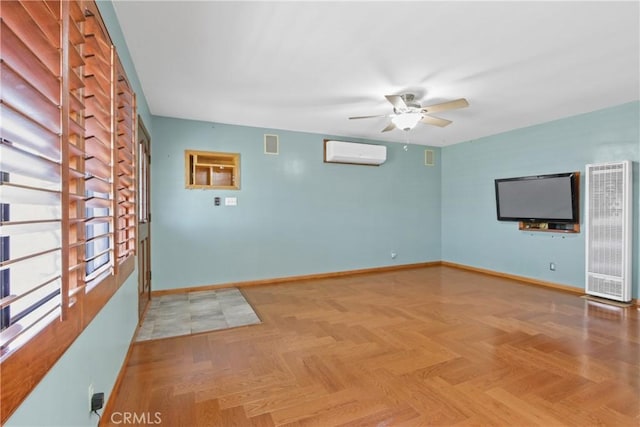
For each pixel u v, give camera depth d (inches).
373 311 140.0
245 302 153.7
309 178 203.8
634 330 116.7
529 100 143.6
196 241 174.4
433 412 71.5
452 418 69.4
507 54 100.5
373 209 226.2
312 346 105.0
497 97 139.3
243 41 93.0
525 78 119.0
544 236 184.4
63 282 37.7
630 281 146.7
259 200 189.5
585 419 68.8
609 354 98.1
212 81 121.6
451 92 132.7
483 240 220.2
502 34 89.2
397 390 79.9
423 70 112.1
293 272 199.6
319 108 153.2
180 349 103.0
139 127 119.6
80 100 47.0
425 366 91.6
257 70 112.1
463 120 176.7
